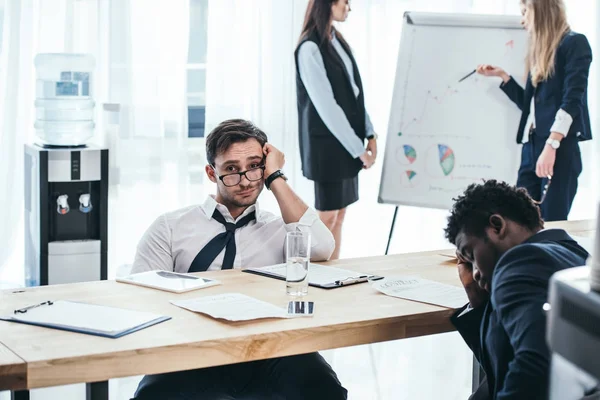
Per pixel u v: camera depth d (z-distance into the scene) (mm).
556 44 4059
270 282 2305
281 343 1837
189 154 4691
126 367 1680
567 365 1475
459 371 3438
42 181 3615
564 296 1050
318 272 2422
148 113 4512
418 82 4246
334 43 4383
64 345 1696
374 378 3334
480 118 4176
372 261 2645
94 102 4168
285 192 2588
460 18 4211
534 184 4262
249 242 2590
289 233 2133
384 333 1965
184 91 4582
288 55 4758
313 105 4391
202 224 2586
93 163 3693
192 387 2146
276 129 4816
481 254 1806
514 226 1777
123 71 4414
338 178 4457
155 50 4492
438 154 4215
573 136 4188
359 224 5203
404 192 4277
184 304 2029
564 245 1731
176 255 2561
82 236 3779
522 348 1529
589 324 1000
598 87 5371
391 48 5078
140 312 1938
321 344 1889
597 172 5469
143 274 2328
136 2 4438
